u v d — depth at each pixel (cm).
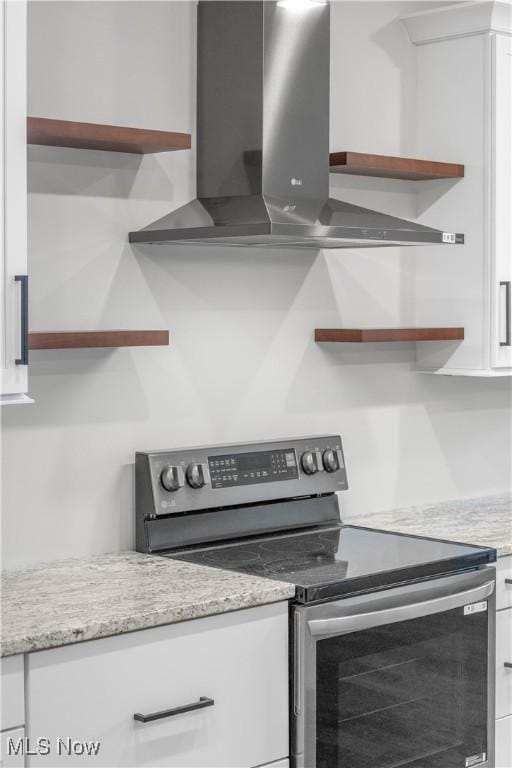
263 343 311
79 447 271
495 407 380
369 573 253
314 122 286
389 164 315
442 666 271
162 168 285
